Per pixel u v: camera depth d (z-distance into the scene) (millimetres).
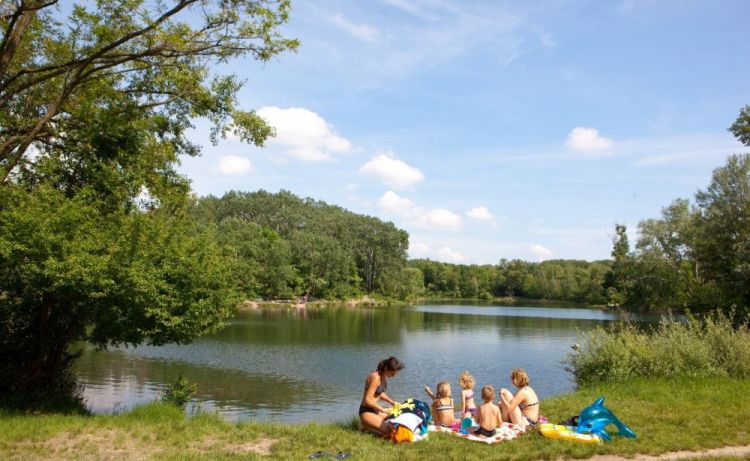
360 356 32094
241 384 23500
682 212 62562
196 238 13422
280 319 60719
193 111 15883
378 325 54938
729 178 42781
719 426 9672
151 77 15461
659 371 14508
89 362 27281
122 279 11594
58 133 14688
